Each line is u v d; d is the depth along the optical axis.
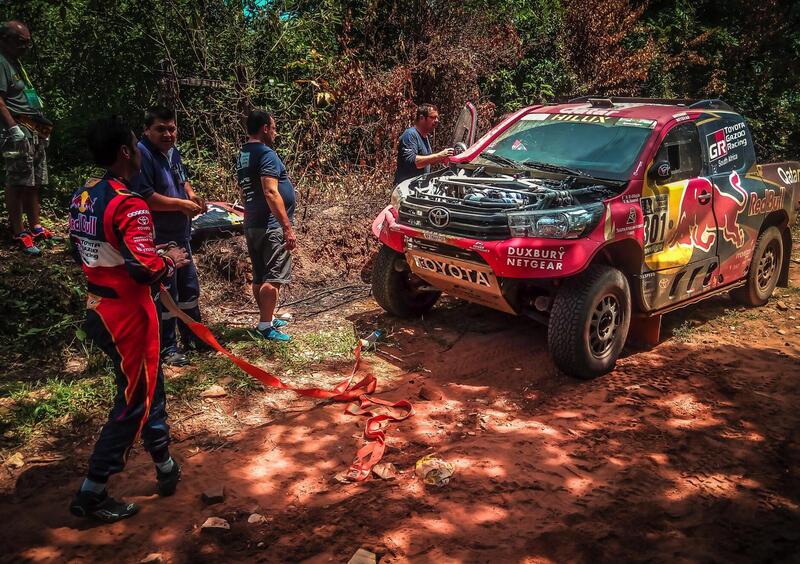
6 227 6.83
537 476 3.95
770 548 3.42
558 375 5.36
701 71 15.14
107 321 3.34
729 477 4.04
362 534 3.42
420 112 6.95
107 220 3.23
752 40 14.91
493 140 6.52
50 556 3.25
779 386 5.25
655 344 6.04
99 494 3.43
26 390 4.76
